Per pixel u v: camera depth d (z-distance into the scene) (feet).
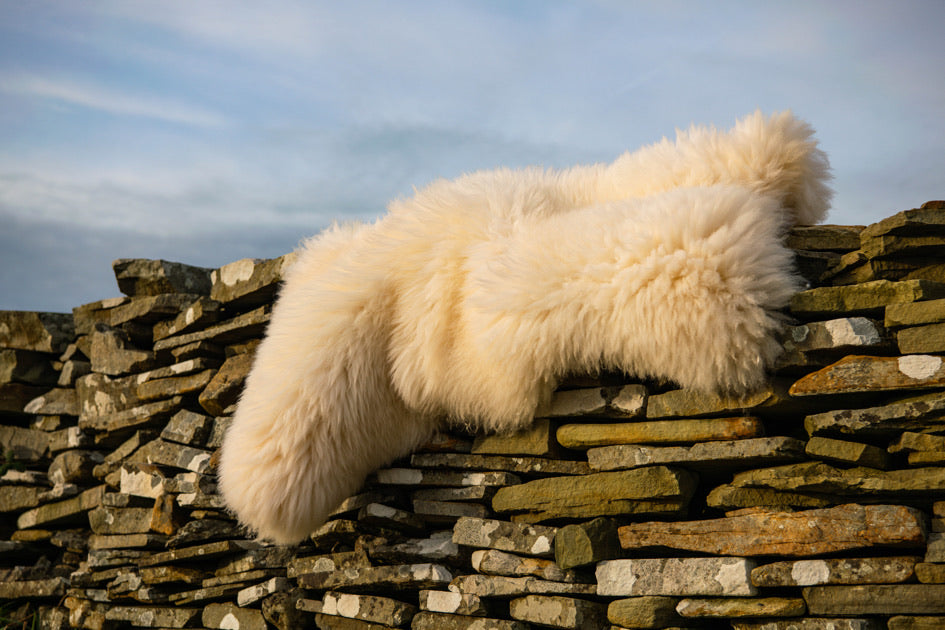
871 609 5.79
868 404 6.07
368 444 7.81
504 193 7.61
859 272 6.61
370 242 8.31
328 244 9.27
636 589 6.61
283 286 9.84
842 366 5.96
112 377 12.67
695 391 6.48
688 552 6.61
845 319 5.98
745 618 6.27
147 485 10.97
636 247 6.27
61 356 14.24
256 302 11.12
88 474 12.74
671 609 6.51
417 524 8.00
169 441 11.04
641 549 6.75
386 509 7.98
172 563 10.31
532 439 7.28
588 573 7.00
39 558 13.26
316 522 7.84
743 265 6.06
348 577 8.21
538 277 6.56
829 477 6.02
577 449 7.29
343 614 8.27
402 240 7.83
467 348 7.13
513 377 6.81
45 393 14.25
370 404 7.73
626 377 6.97
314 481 7.61
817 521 6.03
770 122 7.08
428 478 7.88
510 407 7.04
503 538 7.30
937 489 5.67
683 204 6.38
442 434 7.91
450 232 7.52
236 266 11.16
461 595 7.45
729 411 6.40
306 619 8.98
